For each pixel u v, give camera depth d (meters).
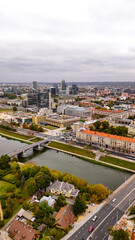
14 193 186.50
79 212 158.50
